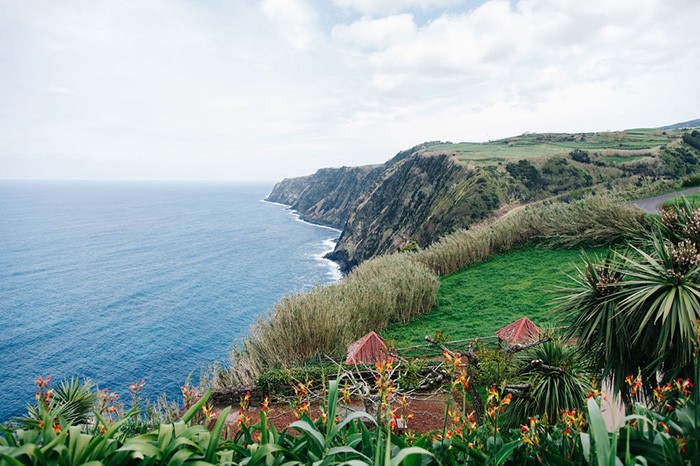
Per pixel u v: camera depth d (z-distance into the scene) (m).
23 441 1.63
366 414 1.92
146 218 164.50
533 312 15.45
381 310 17.25
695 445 1.94
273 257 87.44
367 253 81.81
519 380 7.47
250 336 14.85
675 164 67.12
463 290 19.88
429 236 64.44
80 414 6.68
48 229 130.50
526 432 2.65
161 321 47.38
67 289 62.09
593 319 6.81
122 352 39.06
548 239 23.36
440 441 2.35
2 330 45.25
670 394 4.15
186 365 36.22
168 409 7.80
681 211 7.65
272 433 2.03
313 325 13.82
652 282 6.06
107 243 104.75
